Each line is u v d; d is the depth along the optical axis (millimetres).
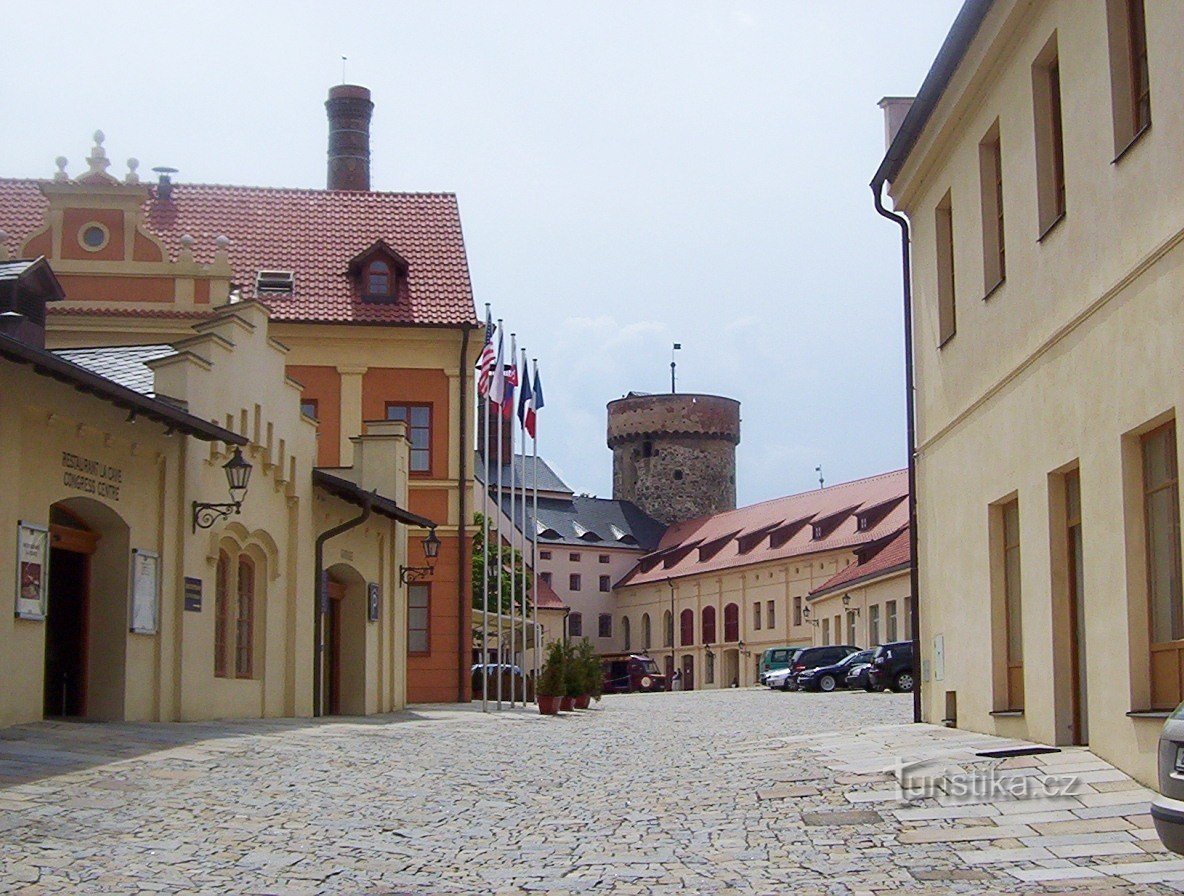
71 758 15133
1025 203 17047
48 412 18109
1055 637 16125
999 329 18219
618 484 121875
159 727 19453
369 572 30484
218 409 22703
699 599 104250
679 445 117250
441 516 40312
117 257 32500
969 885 9828
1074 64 15164
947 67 18906
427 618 39812
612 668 94312
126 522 20203
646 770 17656
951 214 21094
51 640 20281
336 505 28391
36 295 21688
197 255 42750
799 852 11367
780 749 19703
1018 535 18250
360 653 29875
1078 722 16000
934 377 21875
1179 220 12523
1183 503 12406
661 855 11383
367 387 40812
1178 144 12516
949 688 21172
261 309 24625
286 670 26062
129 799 13023
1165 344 12812
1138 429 13562
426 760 18219
